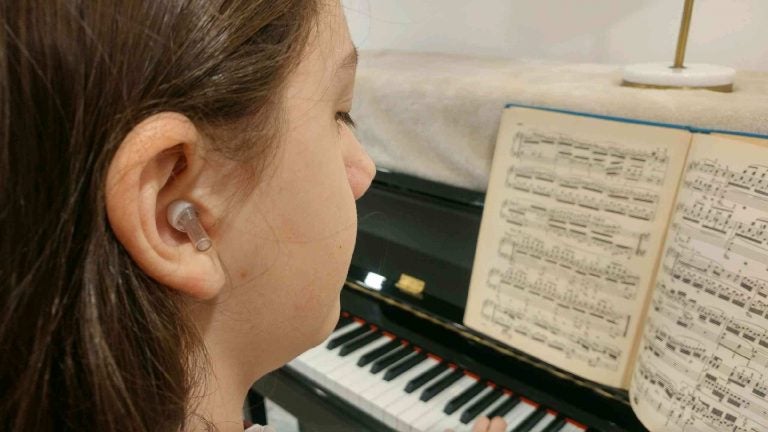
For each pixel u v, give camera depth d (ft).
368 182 1.31
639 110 2.33
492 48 4.42
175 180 0.85
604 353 2.41
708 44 3.49
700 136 2.03
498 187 2.70
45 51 0.71
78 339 0.80
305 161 0.97
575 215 2.44
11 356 0.80
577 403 2.68
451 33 4.60
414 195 3.16
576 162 2.42
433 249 3.10
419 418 2.73
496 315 2.75
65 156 0.75
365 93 3.33
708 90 2.43
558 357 2.55
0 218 0.74
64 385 0.83
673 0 3.49
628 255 2.30
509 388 2.87
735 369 1.92
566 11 3.94
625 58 3.81
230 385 1.12
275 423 5.08
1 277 0.76
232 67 0.84
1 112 0.71
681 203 2.09
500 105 2.76
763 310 1.85
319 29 0.95
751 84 2.68
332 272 1.10
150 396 0.87
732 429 1.93
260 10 0.85
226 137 0.86
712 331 1.97
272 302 1.05
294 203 0.98
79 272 0.78
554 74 3.14
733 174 1.90
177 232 0.88
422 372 3.06
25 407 0.81
